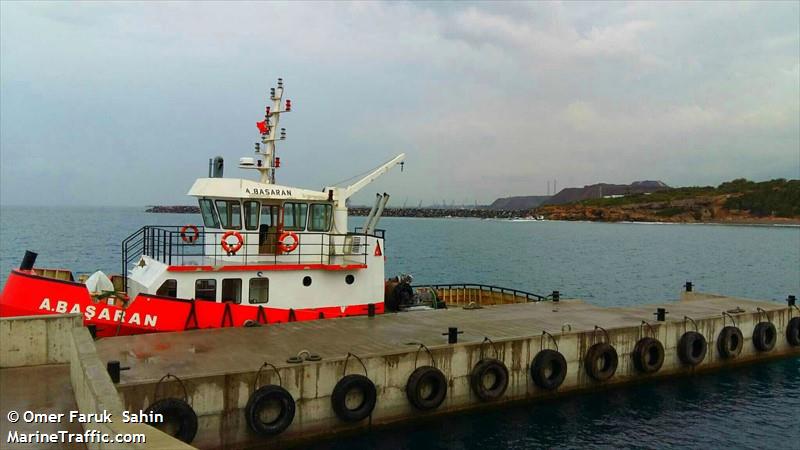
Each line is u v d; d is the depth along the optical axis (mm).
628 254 87312
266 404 13273
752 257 83250
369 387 14664
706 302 26578
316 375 14141
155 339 15984
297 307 19312
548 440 15633
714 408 18469
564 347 18453
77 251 70625
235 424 13141
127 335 16547
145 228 20641
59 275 21172
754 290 50406
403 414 15531
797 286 53188
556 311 22984
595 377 18906
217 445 12953
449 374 16250
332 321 19109
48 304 16109
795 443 15992
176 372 13047
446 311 22375
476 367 16656
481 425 16219
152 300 16922
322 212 20406
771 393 20016
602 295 46500
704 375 21906
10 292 16469
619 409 18031
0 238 91688
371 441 14805
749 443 15953
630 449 15336
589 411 17734
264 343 15867
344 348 15656
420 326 18906
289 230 19844
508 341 17312
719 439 16141
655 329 20625
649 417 17531
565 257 80812
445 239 124688
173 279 17641
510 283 53094
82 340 12492
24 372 13062
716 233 163375
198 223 171625
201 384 12742
